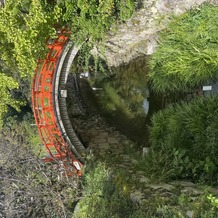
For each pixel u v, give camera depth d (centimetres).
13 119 836
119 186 506
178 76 676
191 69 645
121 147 841
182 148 625
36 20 518
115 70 887
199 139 609
